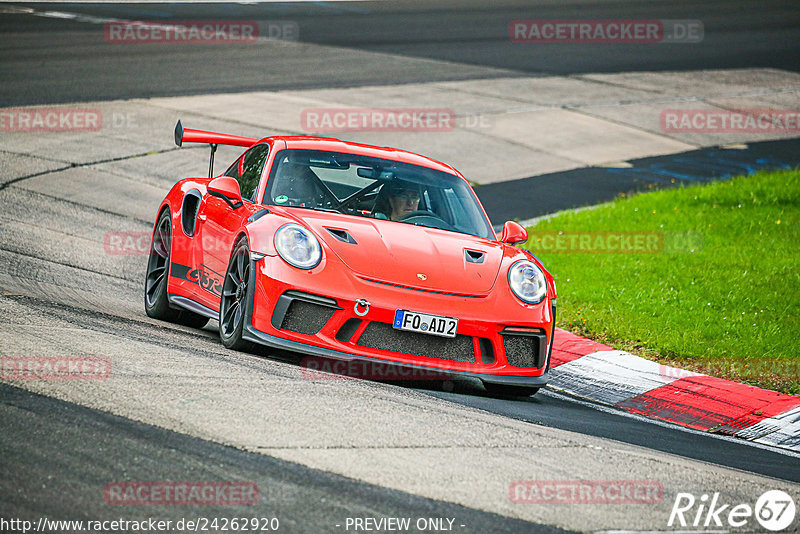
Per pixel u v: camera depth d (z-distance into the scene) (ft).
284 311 68.49
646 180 191.83
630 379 85.56
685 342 95.30
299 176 81.05
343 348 67.92
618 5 436.76
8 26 284.61
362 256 70.95
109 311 83.71
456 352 70.23
